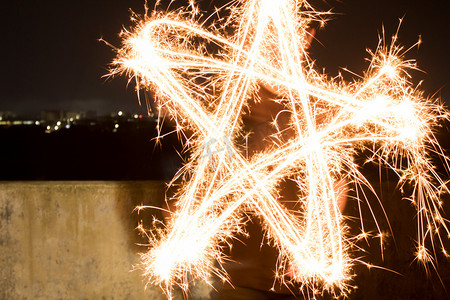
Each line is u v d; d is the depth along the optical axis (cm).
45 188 296
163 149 1574
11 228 296
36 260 296
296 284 277
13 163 1862
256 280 269
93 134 2058
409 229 298
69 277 296
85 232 295
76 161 1836
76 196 295
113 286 295
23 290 296
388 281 298
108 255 295
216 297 284
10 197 297
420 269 298
